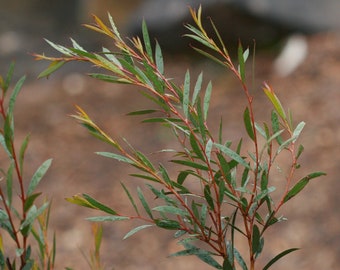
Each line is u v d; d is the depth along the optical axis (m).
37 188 7.72
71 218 7.10
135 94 10.06
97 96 10.23
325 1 10.70
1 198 1.00
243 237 6.10
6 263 1.06
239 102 8.90
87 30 14.58
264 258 5.93
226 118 8.45
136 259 6.39
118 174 7.85
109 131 8.98
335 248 5.93
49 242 6.62
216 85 9.82
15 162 0.99
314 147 7.26
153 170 1.10
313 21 10.46
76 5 15.94
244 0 10.43
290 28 10.41
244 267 1.15
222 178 1.10
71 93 10.49
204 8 10.64
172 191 1.10
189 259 6.24
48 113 9.75
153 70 1.15
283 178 6.79
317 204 6.45
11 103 0.99
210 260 1.12
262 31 10.50
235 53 10.69
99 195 7.47
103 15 14.35
